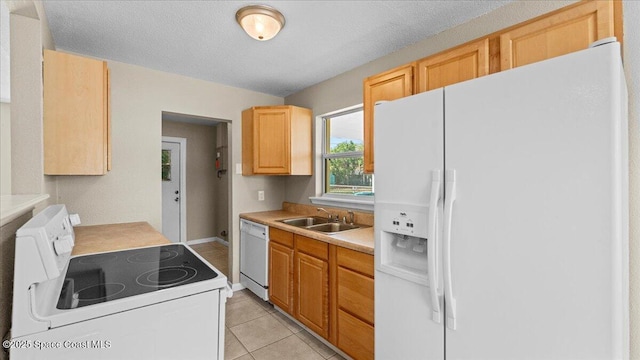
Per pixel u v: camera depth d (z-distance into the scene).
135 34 2.08
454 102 1.21
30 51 1.55
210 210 5.44
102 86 1.93
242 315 2.69
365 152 2.15
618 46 0.86
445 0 1.71
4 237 1.04
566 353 0.93
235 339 2.28
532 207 1.00
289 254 2.52
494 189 1.09
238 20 1.83
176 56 2.46
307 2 1.71
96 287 1.15
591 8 1.22
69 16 1.83
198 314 1.18
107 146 2.03
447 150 1.23
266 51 2.37
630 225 1.33
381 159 1.52
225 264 4.09
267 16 1.76
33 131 1.55
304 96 3.37
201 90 3.04
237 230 3.33
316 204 3.21
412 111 1.37
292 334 2.36
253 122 3.12
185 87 2.94
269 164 3.10
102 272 1.33
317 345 2.21
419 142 1.34
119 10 1.78
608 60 0.87
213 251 4.73
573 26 1.27
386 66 2.45
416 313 1.36
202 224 5.36
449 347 1.22
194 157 5.27
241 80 3.08
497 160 1.08
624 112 1.06
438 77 1.73
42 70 1.65
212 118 3.16
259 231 2.93
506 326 1.06
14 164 1.52
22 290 0.87
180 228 5.11
